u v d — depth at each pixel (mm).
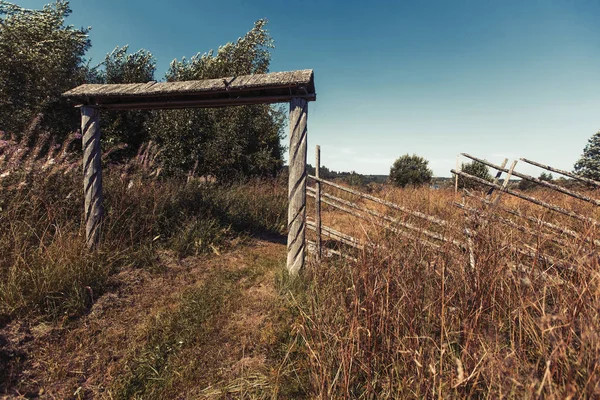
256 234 6363
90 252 3965
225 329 2930
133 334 2852
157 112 10117
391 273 2252
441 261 2381
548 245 3127
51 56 8531
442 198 4285
